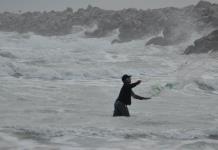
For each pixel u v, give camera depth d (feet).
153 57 505.25
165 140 107.04
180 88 252.83
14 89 215.31
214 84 268.41
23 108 161.58
